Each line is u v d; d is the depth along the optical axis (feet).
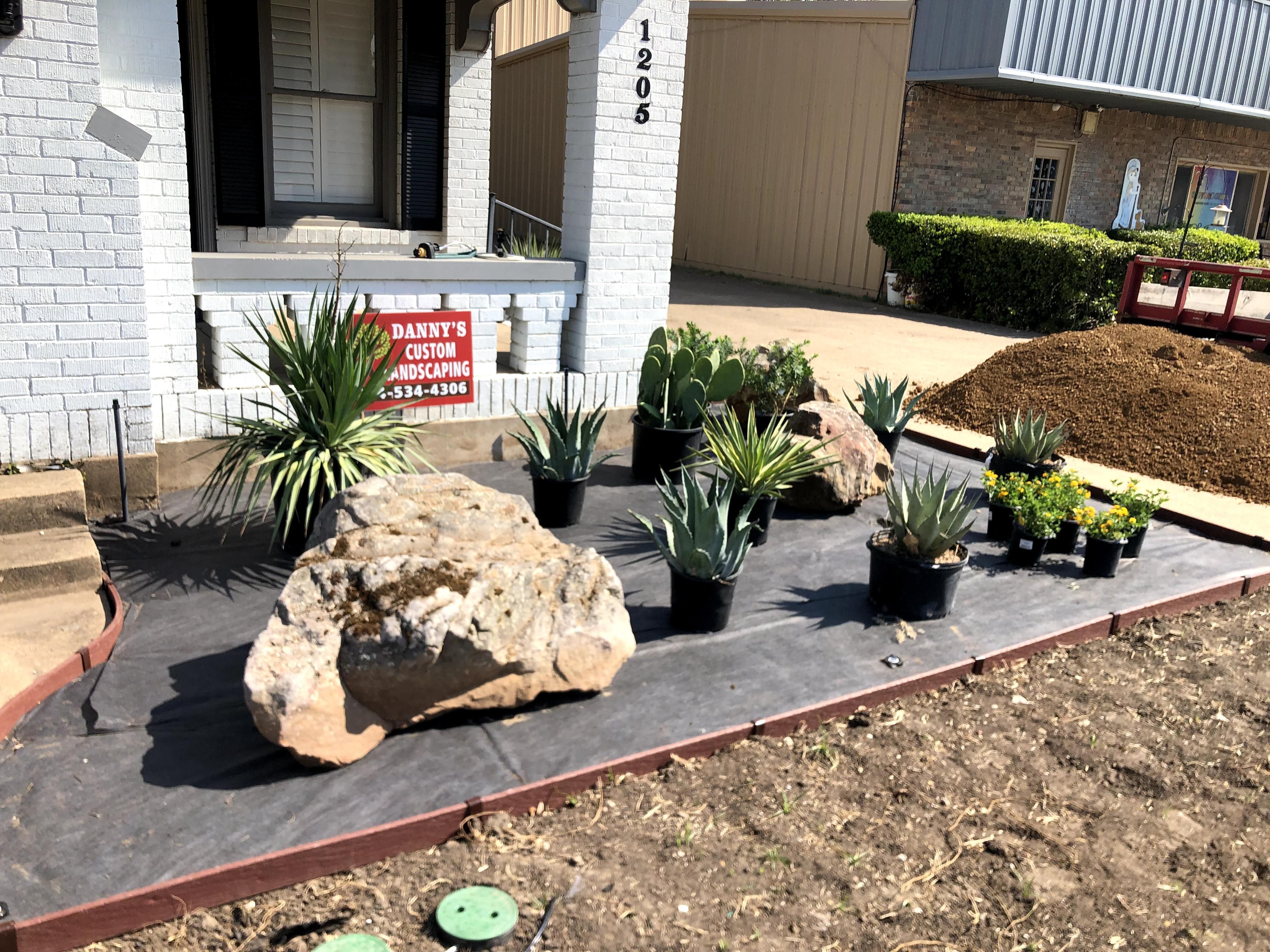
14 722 11.96
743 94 61.46
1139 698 14.48
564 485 18.95
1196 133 64.08
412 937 9.36
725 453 19.02
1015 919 10.07
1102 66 50.26
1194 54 53.78
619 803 11.42
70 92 16.26
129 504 18.37
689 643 14.92
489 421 22.62
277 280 19.88
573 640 12.64
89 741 11.66
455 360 22.00
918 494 16.42
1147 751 13.12
